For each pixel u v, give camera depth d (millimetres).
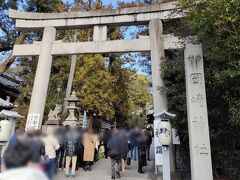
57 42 11555
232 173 6992
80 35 21500
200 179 6016
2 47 20297
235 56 6160
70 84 19031
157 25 10703
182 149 9562
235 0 5074
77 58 21938
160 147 8242
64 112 17656
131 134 13016
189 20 6492
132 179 9297
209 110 7441
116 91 23266
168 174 6934
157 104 9688
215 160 7762
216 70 6469
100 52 11008
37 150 2168
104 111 20906
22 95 21500
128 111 27875
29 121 10570
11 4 18766
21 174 1854
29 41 21875
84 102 20141
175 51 10359
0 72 19719
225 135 7547
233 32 5695
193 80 6699
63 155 10867
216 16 5531
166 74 9633
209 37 6492
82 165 11844
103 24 11445
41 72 11133
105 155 15719
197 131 6340
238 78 6309
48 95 21609
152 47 10516
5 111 8430
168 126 7168
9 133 8109
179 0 6539
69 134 9570
